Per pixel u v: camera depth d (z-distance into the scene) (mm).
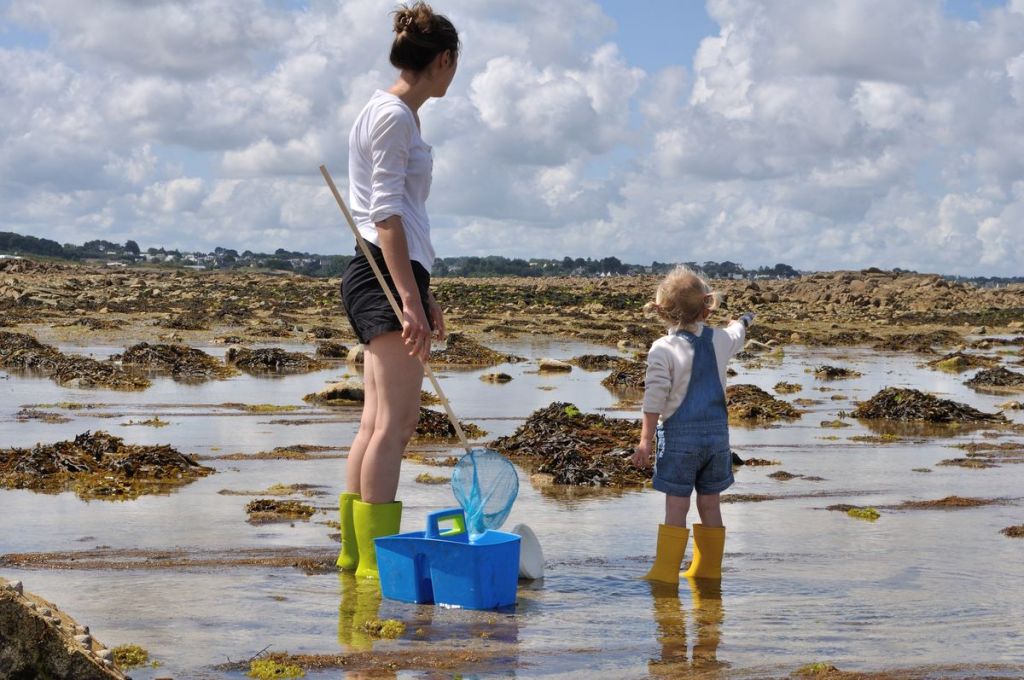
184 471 8734
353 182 5602
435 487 8188
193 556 5766
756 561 5941
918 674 3918
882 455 10688
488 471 5316
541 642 4305
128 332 28953
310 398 14867
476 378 19672
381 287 5445
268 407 13875
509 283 79312
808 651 4219
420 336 5277
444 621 4598
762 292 64938
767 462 10016
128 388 16031
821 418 14289
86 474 8500
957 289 68812
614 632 4469
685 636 4422
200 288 53188
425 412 12188
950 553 6160
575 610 4836
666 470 5613
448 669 3928
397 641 4273
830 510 7590
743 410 14117
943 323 45438
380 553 4992
